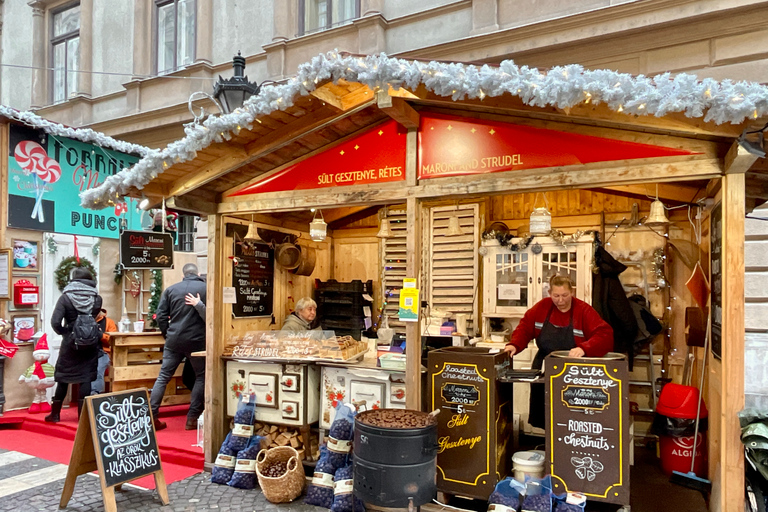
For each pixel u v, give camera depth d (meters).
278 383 4.32
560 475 3.32
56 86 10.98
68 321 5.59
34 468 4.55
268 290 5.23
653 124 2.93
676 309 5.12
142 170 4.07
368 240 6.24
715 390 3.38
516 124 3.50
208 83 8.77
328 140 4.12
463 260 5.72
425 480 3.10
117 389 6.09
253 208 4.43
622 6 5.52
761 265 5.13
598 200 5.38
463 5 6.74
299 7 8.21
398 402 3.94
